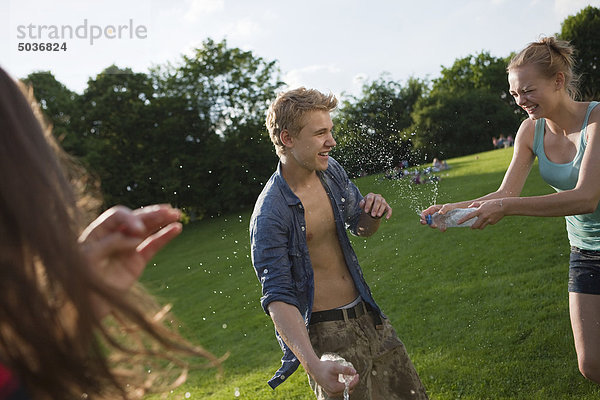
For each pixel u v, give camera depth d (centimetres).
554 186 269
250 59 2533
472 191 1121
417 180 1262
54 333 52
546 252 615
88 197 70
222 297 859
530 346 386
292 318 217
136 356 65
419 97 3469
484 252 677
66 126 2448
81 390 55
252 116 2502
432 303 546
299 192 243
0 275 50
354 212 257
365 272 734
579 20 3350
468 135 3356
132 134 2488
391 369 244
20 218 50
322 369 198
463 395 341
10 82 56
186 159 2403
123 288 59
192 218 2430
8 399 52
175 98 2456
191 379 494
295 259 234
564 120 254
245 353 551
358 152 636
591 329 246
